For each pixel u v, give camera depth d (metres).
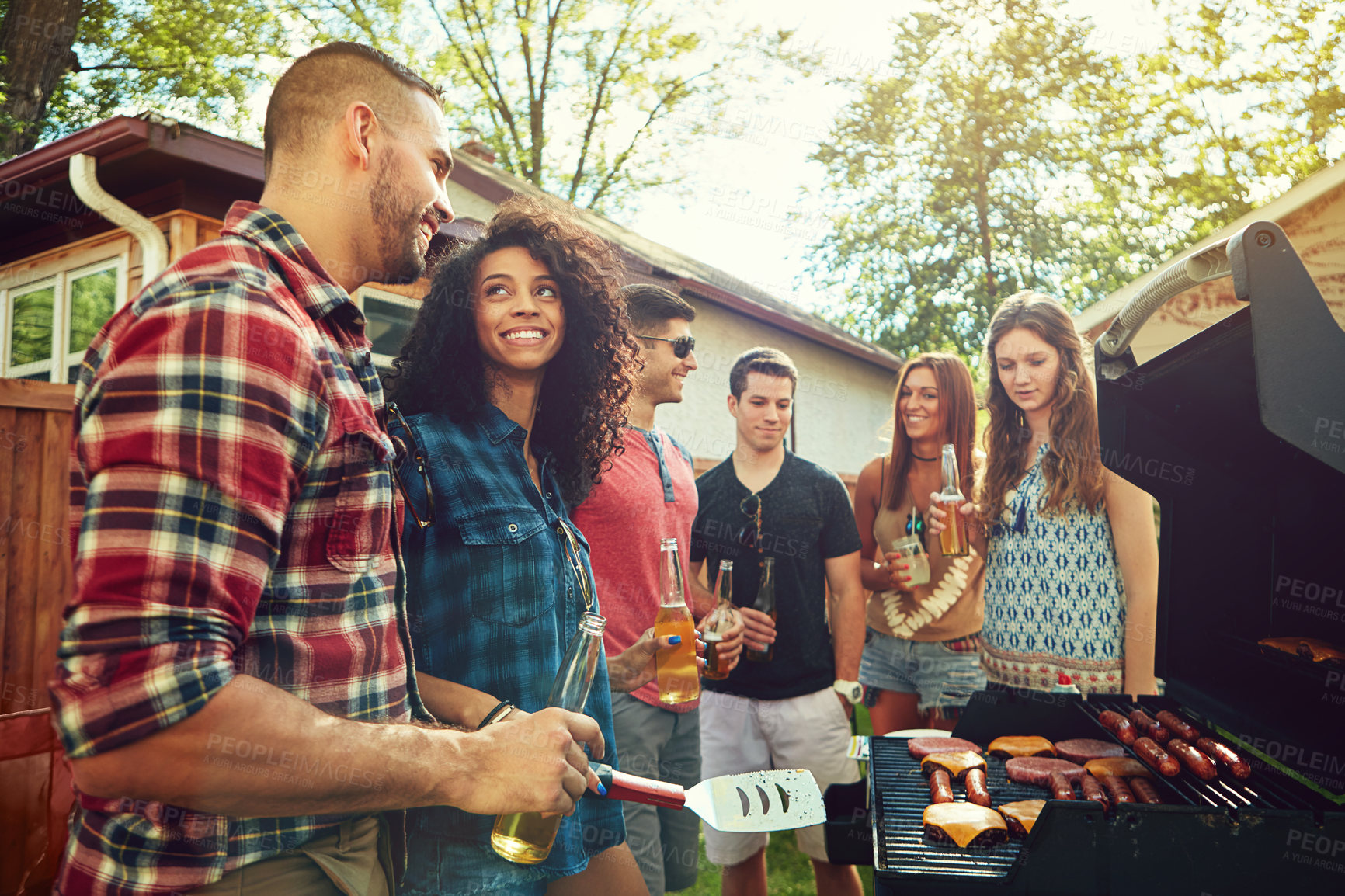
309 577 0.87
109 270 4.85
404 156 1.06
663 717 2.13
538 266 1.38
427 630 1.23
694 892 2.96
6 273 5.62
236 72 14.02
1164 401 1.63
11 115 11.67
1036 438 2.37
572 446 1.59
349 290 1.07
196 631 0.70
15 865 2.02
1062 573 2.23
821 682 2.61
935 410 2.95
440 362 1.38
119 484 0.70
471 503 1.26
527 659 1.24
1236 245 1.18
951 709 2.88
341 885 0.91
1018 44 17.36
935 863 1.33
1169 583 1.70
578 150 17.94
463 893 1.18
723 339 8.91
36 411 3.01
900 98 18.70
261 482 0.76
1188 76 15.20
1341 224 5.49
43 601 3.02
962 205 18.61
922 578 2.82
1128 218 16.62
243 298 0.79
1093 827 1.24
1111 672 2.19
